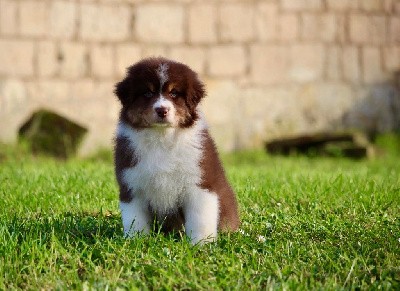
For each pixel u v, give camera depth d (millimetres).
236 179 10055
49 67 17266
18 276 5711
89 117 17391
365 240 6609
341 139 17547
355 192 8758
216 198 6469
